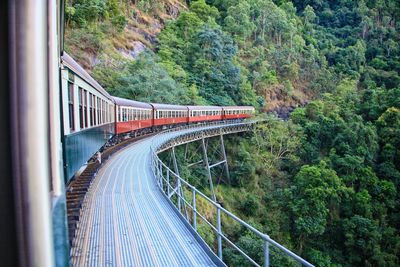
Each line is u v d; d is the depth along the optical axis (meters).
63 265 0.92
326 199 24.03
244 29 68.38
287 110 59.25
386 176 31.17
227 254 16.12
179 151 27.80
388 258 21.97
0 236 0.77
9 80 0.77
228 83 51.81
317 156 33.28
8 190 0.77
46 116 0.84
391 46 78.56
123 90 32.19
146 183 9.88
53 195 0.98
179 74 43.34
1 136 0.77
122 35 44.16
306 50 74.38
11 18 0.77
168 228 6.05
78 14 37.19
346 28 89.88
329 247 22.89
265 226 23.86
